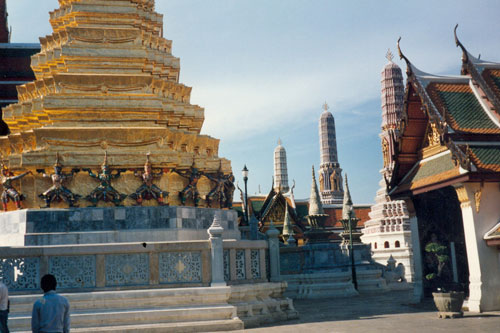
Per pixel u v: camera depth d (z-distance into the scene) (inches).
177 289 819.4
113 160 1009.5
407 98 1108.5
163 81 1123.9
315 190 1815.9
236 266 907.4
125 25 1149.7
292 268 1715.1
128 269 826.2
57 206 972.6
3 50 1523.1
